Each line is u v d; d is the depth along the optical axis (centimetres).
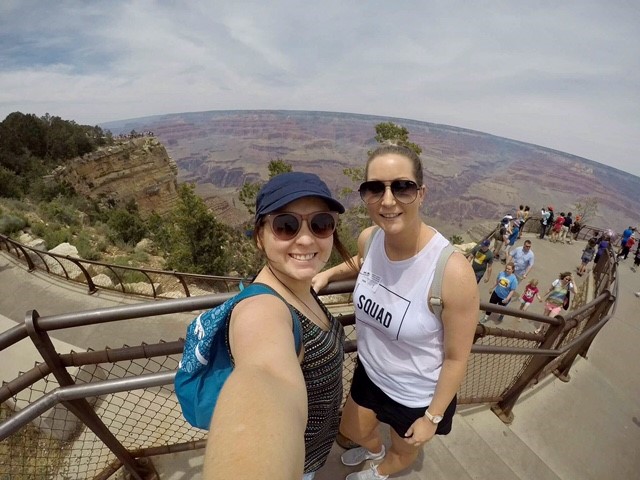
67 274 841
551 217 1723
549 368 543
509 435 373
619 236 1853
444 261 145
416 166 146
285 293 125
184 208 1698
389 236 155
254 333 100
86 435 311
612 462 434
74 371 407
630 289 1252
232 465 65
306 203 115
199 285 1255
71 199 2833
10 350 429
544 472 340
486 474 298
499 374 521
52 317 141
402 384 179
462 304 144
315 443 143
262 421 74
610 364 739
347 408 224
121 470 253
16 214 1507
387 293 166
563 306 781
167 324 675
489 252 811
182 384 115
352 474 245
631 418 521
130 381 158
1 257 940
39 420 302
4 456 290
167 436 289
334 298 811
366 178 152
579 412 495
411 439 178
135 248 2042
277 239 117
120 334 642
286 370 93
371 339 185
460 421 346
